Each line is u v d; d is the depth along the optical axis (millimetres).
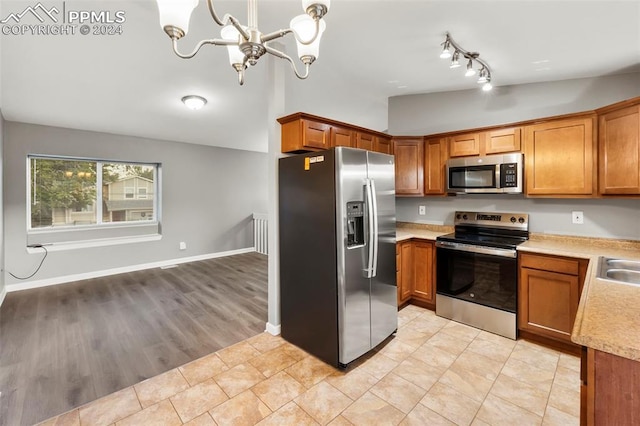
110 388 2000
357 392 1948
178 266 5316
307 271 2410
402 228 3863
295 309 2547
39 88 2977
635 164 2084
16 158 3934
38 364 2283
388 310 2596
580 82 2721
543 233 2896
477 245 2760
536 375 2092
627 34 1993
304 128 2471
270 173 2713
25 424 1685
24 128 3980
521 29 2018
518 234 3016
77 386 2021
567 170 2535
